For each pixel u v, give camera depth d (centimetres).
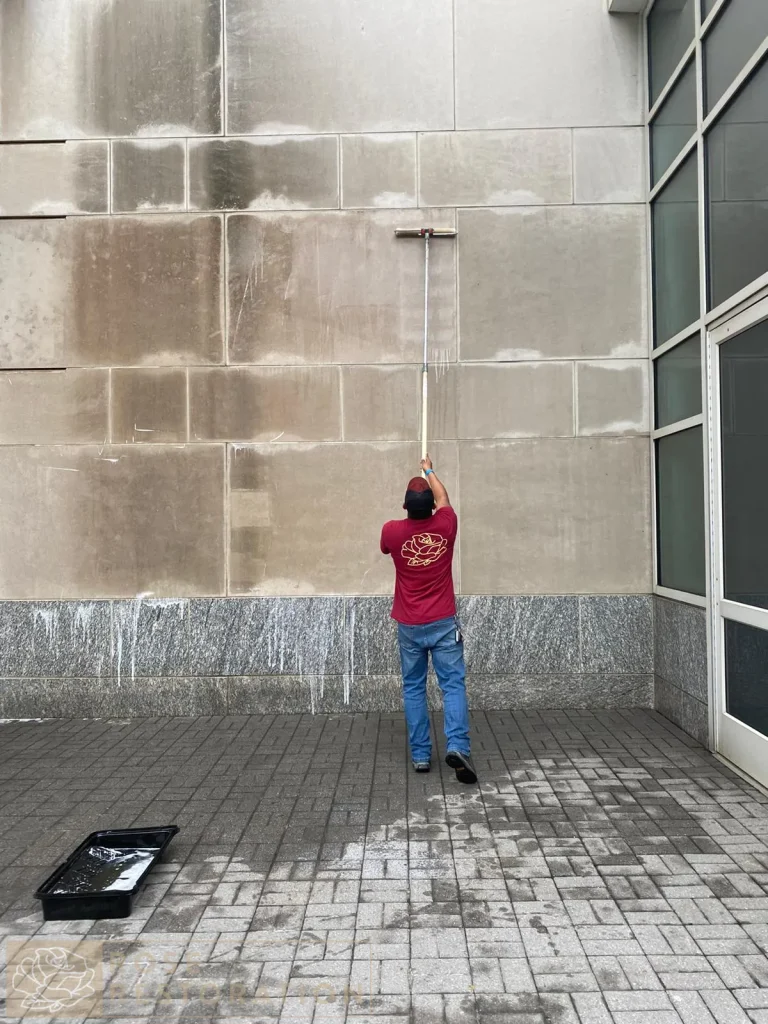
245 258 650
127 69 655
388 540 486
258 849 377
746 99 457
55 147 656
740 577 471
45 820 417
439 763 504
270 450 645
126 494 649
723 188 491
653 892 328
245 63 651
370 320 646
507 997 258
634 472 639
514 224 646
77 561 650
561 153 645
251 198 650
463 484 643
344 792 453
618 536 639
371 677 638
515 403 643
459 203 646
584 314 643
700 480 538
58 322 653
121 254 652
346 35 651
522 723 594
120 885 339
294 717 630
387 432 645
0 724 623
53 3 658
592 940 291
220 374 648
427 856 366
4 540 651
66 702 645
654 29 624
